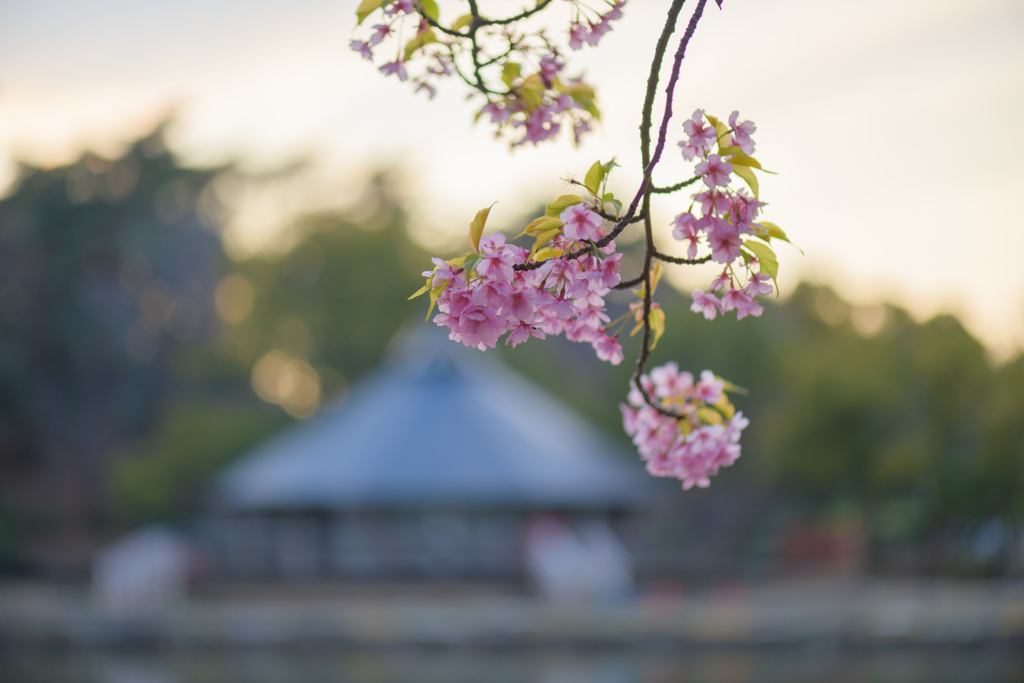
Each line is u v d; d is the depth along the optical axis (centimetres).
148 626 1470
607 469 2353
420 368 2436
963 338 2067
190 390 3622
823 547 2509
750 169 151
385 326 4050
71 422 3161
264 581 2230
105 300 3266
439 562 2277
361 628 1461
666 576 2336
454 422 2291
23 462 3212
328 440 2350
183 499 2922
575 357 4322
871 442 2306
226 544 2392
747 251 157
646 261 163
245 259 4219
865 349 2481
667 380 216
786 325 3425
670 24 162
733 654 1431
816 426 2359
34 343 3116
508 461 2211
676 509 2816
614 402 3114
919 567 2217
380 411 2378
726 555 2630
